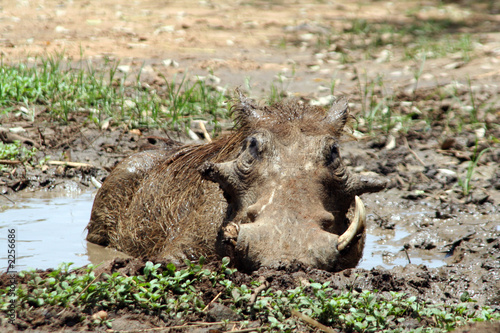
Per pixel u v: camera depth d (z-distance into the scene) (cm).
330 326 629
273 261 676
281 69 2250
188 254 843
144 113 1673
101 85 1781
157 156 1103
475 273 832
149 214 1005
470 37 2703
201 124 1329
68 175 1373
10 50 2303
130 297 661
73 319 625
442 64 2253
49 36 2634
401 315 660
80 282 666
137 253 1007
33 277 688
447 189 1301
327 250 682
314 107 874
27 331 603
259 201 713
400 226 1137
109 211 1077
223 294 681
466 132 1593
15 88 1725
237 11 3512
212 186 888
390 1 4025
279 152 750
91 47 2458
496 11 3606
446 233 1071
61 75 1886
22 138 1478
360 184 772
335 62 2383
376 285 729
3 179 1319
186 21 3131
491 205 1210
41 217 1149
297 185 723
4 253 941
